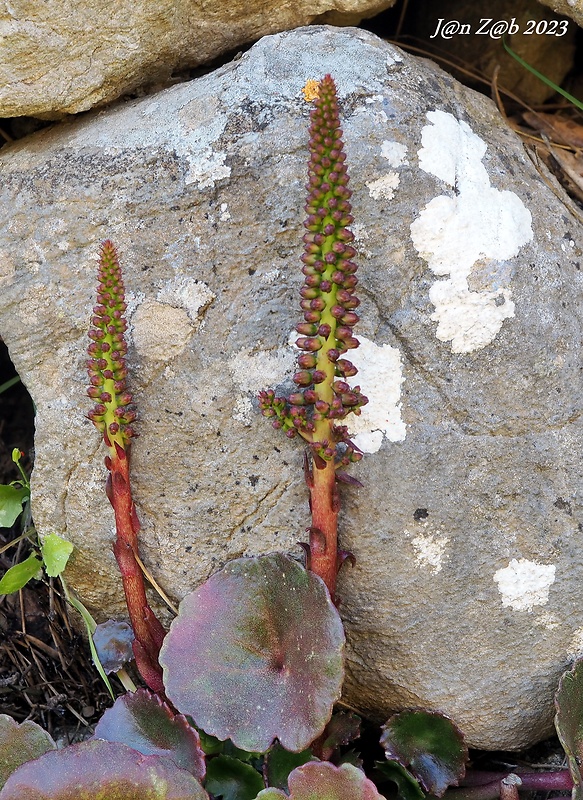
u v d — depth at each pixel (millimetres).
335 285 208
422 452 238
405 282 238
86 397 250
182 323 242
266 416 221
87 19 249
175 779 208
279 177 239
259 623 228
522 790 249
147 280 243
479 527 240
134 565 239
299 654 222
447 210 238
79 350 250
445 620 243
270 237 240
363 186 237
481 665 245
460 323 238
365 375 238
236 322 241
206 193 242
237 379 241
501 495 241
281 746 233
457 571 241
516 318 239
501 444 240
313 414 215
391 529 239
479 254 239
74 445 251
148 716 230
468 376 239
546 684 248
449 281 238
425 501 238
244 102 246
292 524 244
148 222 245
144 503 248
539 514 242
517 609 243
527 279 242
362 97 243
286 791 229
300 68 249
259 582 228
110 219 247
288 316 240
